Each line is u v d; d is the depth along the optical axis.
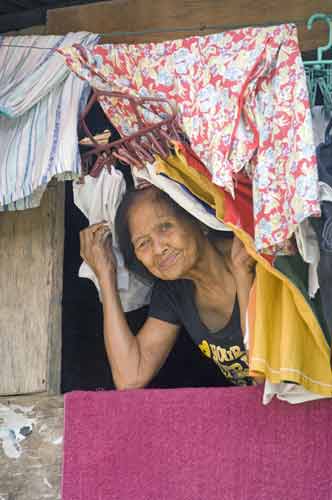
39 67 5.34
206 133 4.74
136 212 5.61
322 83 4.96
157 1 5.86
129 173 5.96
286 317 4.72
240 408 5.10
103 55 4.96
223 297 5.61
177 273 5.61
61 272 5.79
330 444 4.97
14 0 6.13
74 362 6.29
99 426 5.24
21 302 5.76
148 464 5.16
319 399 5.01
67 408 5.29
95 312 6.29
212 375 6.36
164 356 5.79
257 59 4.69
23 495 5.40
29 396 5.64
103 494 5.17
